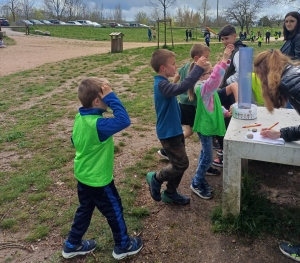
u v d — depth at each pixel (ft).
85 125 7.58
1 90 29.30
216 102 10.05
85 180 7.79
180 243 8.68
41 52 62.23
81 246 8.31
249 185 10.19
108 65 44.04
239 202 8.96
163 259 8.19
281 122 9.68
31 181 12.13
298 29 13.55
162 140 9.24
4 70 41.29
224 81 13.33
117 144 15.60
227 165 8.70
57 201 10.82
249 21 137.49
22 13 238.68
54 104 23.88
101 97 7.60
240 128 9.30
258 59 7.66
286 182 11.50
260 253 8.25
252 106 10.28
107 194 7.87
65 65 44.34
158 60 8.83
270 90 7.39
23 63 47.19
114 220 7.95
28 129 18.13
